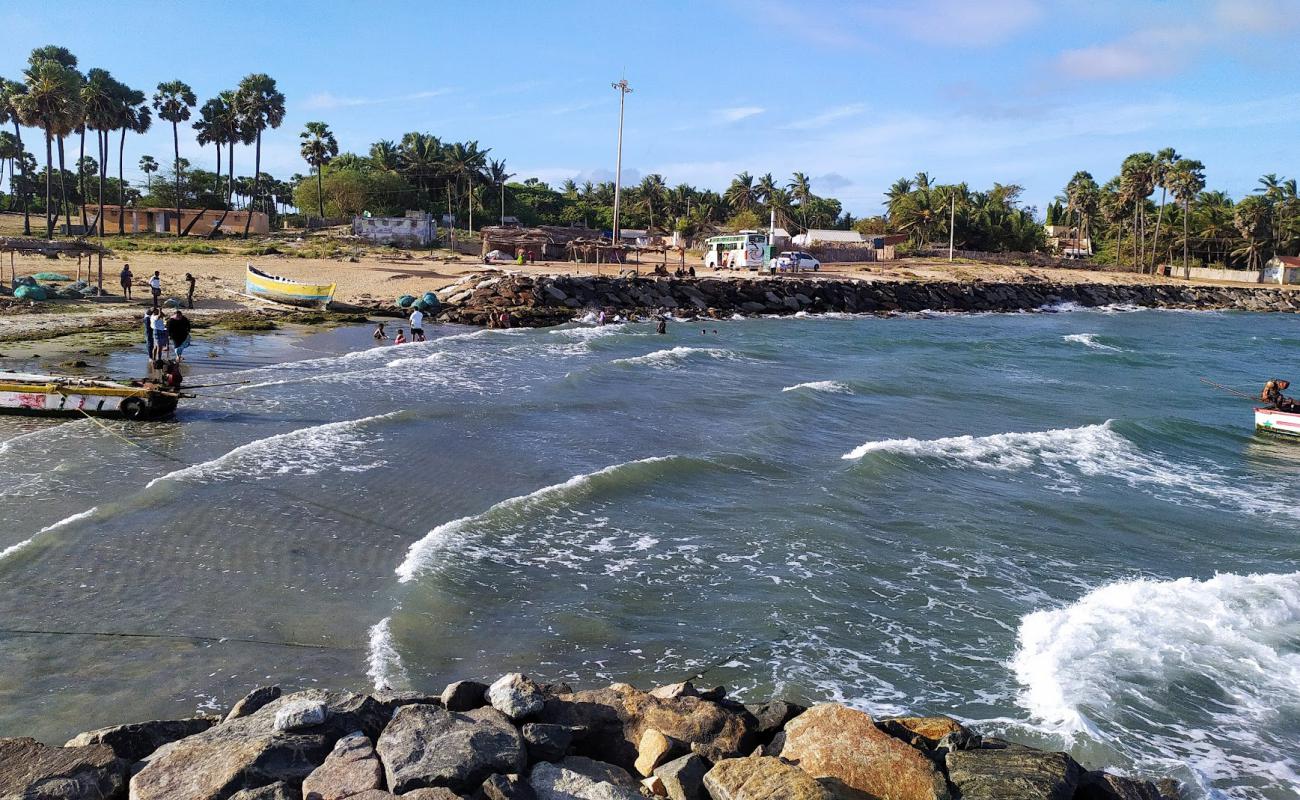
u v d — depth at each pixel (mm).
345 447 16609
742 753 6715
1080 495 16172
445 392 22906
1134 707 8391
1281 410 22406
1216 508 15836
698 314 49781
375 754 6031
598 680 8625
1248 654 9555
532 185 123812
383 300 43906
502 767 5973
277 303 39375
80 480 13898
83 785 5543
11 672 8180
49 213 58219
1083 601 10891
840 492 15328
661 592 10859
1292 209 100125
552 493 14195
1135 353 41375
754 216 108500
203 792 5535
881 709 8266
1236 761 7613
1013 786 6113
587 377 26312
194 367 24578
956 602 10945
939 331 49031
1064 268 91688
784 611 10375
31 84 57062
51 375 19594
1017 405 26250
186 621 9375
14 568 10359
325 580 10664
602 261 67750
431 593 10305
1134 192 95500
